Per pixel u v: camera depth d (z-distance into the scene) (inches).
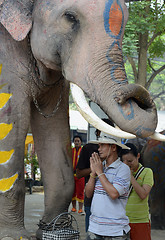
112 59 136.4
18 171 155.6
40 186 485.7
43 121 177.2
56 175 176.7
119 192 131.6
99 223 133.6
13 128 154.3
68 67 143.5
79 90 139.6
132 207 156.9
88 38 138.6
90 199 175.0
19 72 156.7
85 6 139.1
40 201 362.3
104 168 140.3
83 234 218.5
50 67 153.1
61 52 145.7
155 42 546.6
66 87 176.1
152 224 226.5
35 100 162.9
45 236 162.1
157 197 223.0
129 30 424.2
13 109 154.7
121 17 138.3
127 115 126.5
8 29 150.3
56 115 177.0
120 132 123.7
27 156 473.7
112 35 137.6
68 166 178.5
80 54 139.9
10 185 153.6
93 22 137.9
